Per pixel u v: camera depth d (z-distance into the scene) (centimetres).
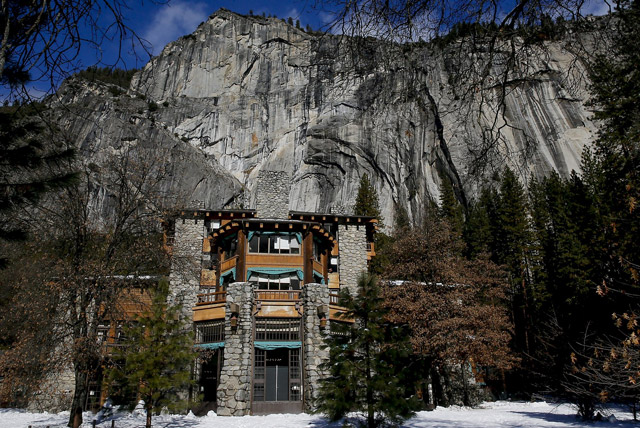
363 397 1425
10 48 615
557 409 2578
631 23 603
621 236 2198
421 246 3134
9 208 883
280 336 2598
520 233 4141
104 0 588
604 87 1856
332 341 1516
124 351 1866
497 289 3225
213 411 2394
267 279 2983
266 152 9056
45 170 1112
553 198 4106
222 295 3073
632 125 1872
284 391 2523
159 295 1867
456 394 2922
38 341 2006
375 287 1559
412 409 1406
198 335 2742
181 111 9838
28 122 841
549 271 3797
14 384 1977
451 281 2944
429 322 2705
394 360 1473
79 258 2069
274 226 3050
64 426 1973
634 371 1277
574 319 2364
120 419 2170
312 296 2630
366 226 3819
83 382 1931
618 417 2022
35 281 2211
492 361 2720
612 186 2456
